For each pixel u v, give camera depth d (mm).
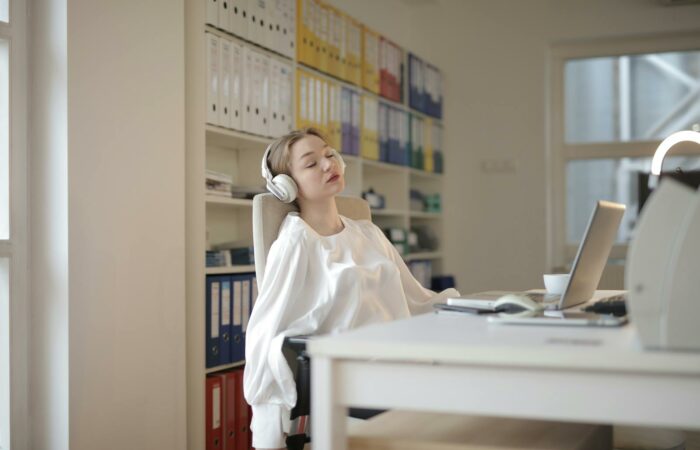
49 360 2385
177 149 2812
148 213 2672
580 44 5617
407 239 4973
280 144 2209
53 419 2379
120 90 2568
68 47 2381
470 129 5727
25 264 2395
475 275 5699
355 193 4301
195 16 2969
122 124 2574
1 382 2336
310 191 2182
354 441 1385
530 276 5594
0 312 2342
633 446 2066
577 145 5641
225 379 3016
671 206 1038
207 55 2977
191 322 2889
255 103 3303
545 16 5578
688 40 5379
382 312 2129
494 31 5684
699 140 2332
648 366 1012
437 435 1402
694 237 1024
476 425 1485
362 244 2240
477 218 5703
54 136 2389
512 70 5645
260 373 1929
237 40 3211
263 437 1909
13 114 2375
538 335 1217
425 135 5410
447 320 1487
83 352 2408
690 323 1028
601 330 1281
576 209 5668
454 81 5762
